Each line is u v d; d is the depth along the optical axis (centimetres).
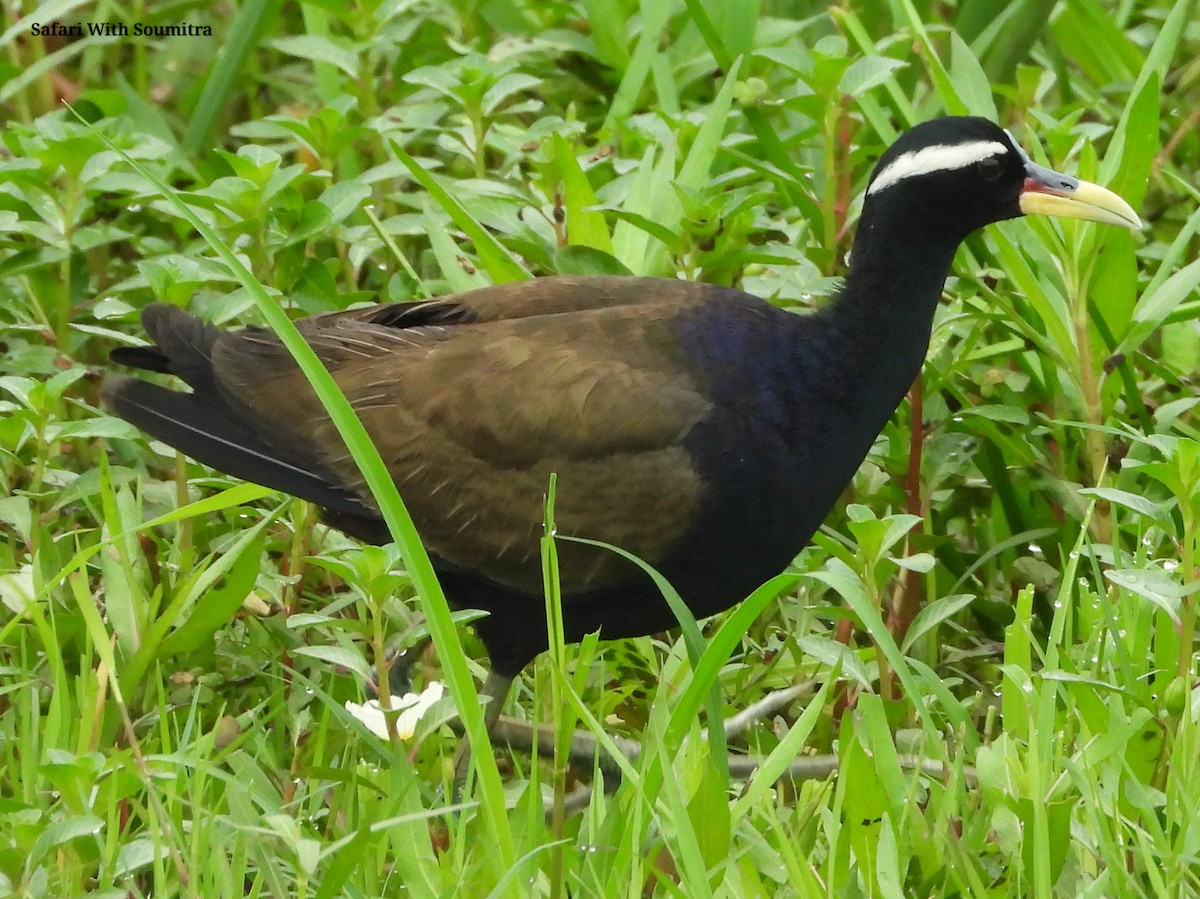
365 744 998
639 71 1460
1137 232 1340
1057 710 970
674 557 1003
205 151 1572
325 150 1348
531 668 1170
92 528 1187
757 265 1289
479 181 1268
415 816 784
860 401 1019
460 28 1611
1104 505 1166
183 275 1117
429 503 1023
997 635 1199
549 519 828
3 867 760
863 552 981
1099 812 829
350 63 1440
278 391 1053
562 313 1050
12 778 923
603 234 1250
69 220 1205
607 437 996
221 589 1016
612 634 1052
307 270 1225
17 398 1155
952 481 1248
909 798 854
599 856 833
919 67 1542
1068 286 1163
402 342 1056
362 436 771
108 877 801
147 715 996
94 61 1695
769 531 1008
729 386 1001
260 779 907
